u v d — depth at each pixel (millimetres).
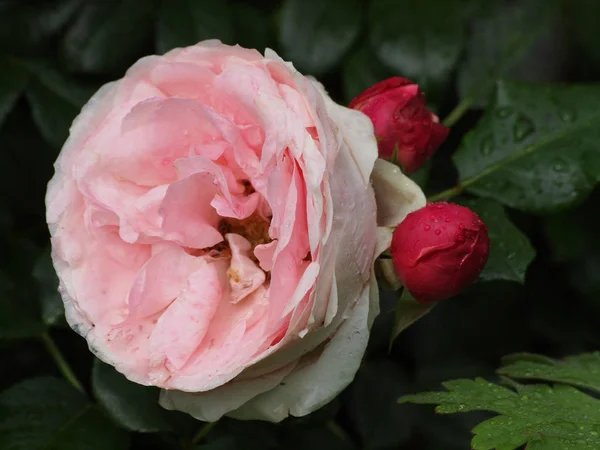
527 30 490
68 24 489
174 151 405
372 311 392
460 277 393
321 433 458
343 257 382
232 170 408
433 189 491
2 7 488
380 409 481
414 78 472
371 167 387
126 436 433
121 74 486
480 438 389
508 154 459
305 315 376
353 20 478
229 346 389
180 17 477
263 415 392
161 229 401
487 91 485
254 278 402
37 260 457
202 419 392
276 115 381
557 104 462
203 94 405
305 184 380
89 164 401
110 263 404
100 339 396
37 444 428
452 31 472
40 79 478
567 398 406
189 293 397
